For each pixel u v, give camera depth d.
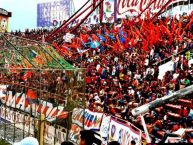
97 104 18.39
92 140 5.07
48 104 12.27
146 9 50.62
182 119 14.50
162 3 50.25
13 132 12.30
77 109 11.77
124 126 12.29
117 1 57.16
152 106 2.84
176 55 26.83
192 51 27.03
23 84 13.02
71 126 11.53
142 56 28.58
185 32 34.88
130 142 11.62
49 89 12.37
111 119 13.27
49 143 11.45
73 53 36.72
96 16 64.44
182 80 19.23
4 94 13.77
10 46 14.24
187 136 11.02
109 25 55.94
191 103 15.71
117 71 26.12
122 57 30.06
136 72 24.83
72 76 11.95
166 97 2.78
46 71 12.16
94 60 32.53
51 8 94.88
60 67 13.77
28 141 4.04
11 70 13.27
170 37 30.86
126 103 18.05
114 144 6.77
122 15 56.38
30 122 12.04
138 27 41.44
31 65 13.80
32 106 12.29
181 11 48.19
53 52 15.46
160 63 26.61
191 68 22.34
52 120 11.48
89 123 14.56
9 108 13.57
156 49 30.27
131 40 33.59
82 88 11.87
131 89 20.12
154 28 33.03
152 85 19.77
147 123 14.41
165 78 21.03
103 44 37.19
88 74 27.97
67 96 11.86
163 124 14.12
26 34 68.75
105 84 23.16
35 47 14.36
